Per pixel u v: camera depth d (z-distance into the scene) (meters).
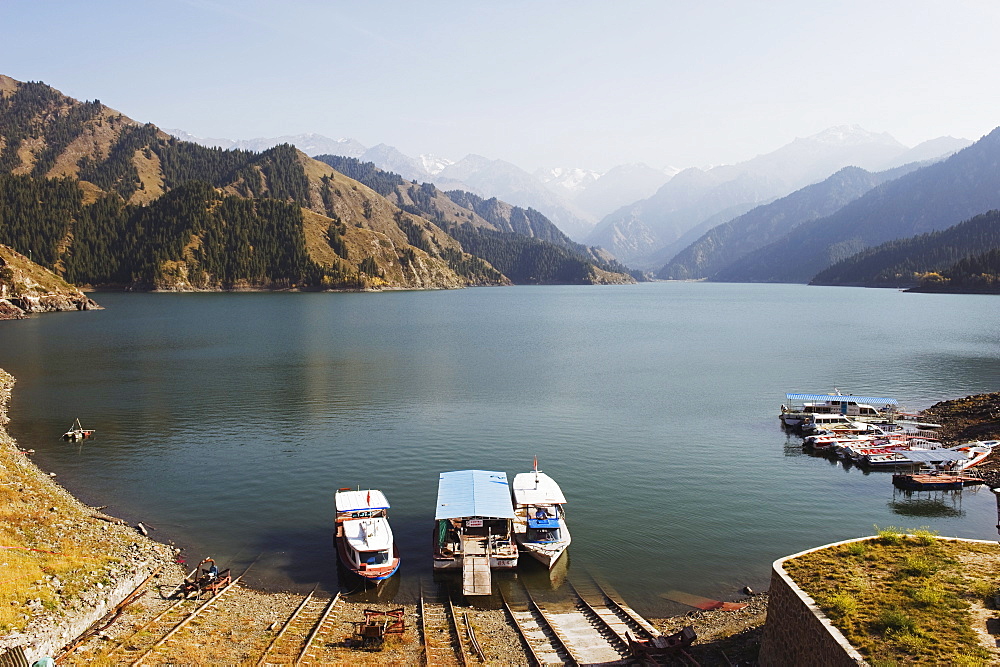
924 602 25.08
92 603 32.03
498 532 44.44
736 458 66.19
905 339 165.12
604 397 93.88
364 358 130.00
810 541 46.25
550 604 37.00
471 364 123.75
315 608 35.94
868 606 25.00
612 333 185.75
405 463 62.38
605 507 52.00
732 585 39.47
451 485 48.06
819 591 26.33
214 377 107.06
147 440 70.06
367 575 39.09
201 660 28.66
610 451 67.44
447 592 38.69
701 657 29.42
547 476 55.25
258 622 33.56
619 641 31.78
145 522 48.44
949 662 21.17
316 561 42.56
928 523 50.25
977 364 124.00
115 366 117.44
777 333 183.75
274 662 28.83
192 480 57.62
